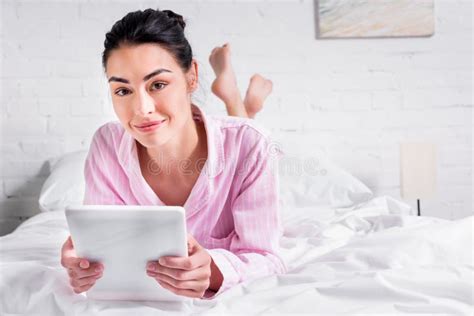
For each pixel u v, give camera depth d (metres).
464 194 2.46
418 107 2.40
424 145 2.09
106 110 2.25
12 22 2.20
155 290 0.85
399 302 0.78
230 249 1.07
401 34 2.35
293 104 2.33
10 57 2.21
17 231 1.51
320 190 1.88
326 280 0.89
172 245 0.80
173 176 1.08
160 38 0.87
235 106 1.95
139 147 1.09
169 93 0.88
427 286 0.82
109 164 1.11
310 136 2.34
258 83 2.08
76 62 2.23
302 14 2.31
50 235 1.42
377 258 0.96
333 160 2.36
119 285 0.84
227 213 1.12
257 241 1.04
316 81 2.33
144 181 1.06
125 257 0.82
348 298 0.81
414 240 1.00
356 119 2.36
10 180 2.23
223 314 0.78
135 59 0.85
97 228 0.79
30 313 0.85
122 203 1.14
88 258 0.83
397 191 2.39
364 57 2.35
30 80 2.22
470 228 1.05
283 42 2.31
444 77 2.41
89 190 1.14
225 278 0.91
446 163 2.44
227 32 2.28
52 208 1.86
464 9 2.41
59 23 2.22
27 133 2.23
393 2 2.34
